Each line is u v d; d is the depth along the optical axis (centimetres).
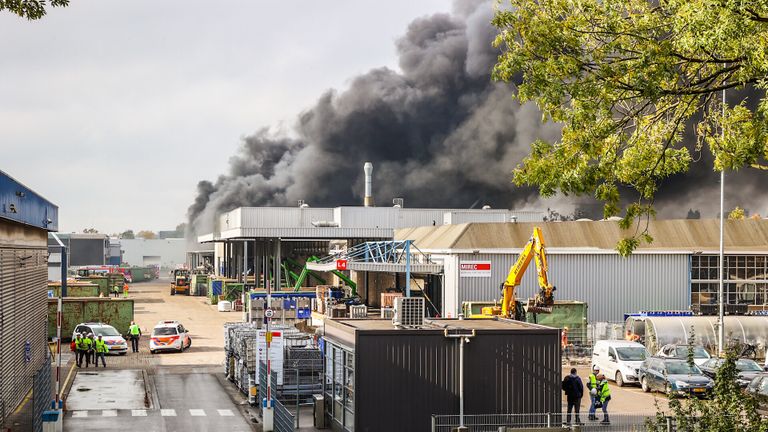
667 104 1994
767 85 1648
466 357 2619
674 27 1709
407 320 2750
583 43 1850
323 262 8388
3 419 2667
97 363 4459
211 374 4250
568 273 5597
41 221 3509
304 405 3362
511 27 1883
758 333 4638
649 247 6306
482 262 5500
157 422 3020
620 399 3497
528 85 1845
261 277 10156
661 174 2062
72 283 7825
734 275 5869
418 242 7012
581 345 4959
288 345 3541
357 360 2556
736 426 1541
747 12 1595
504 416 2606
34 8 2166
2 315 2702
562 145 1939
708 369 3672
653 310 5700
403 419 2577
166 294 12506
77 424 2964
